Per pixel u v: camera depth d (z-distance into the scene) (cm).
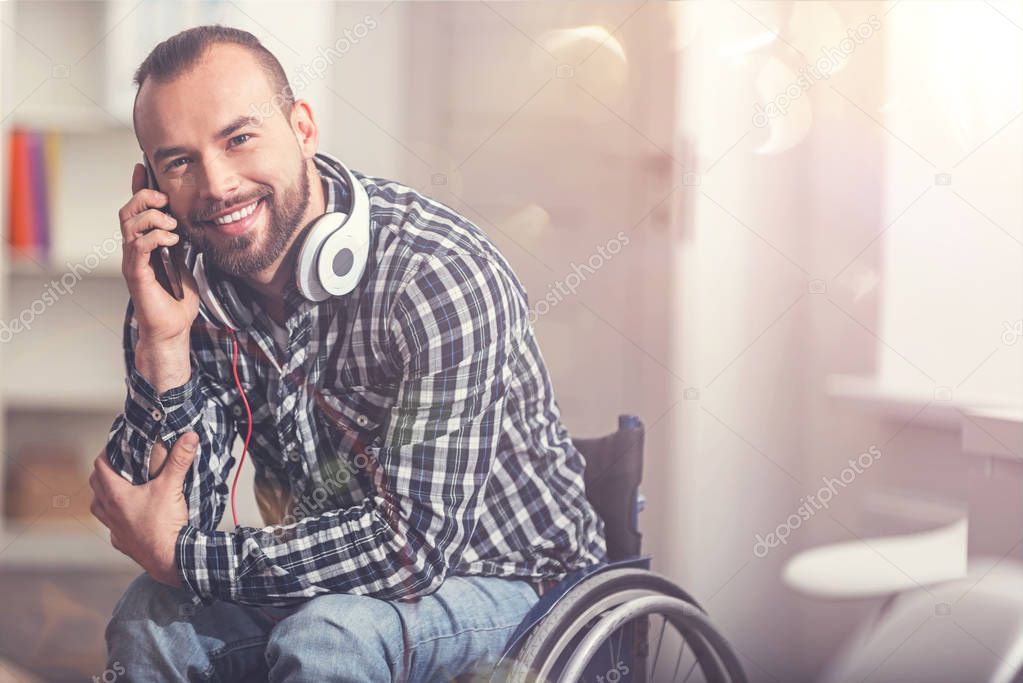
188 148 171
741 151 274
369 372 164
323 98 256
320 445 167
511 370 166
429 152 268
